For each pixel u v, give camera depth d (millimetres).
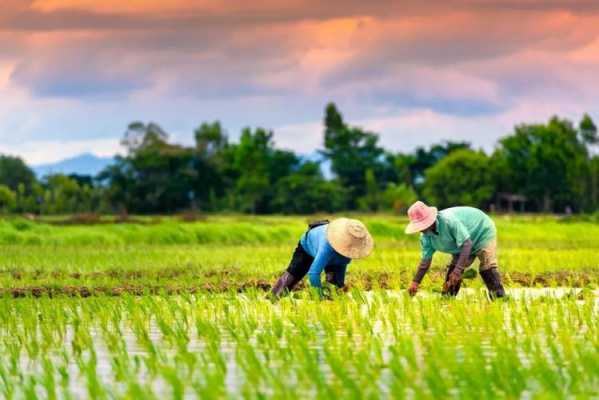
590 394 18594
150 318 29219
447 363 20859
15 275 45375
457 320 26781
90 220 121938
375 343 22578
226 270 46781
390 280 39000
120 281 41906
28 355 23875
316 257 31516
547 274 43594
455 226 31469
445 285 31750
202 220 138875
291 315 28547
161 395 19219
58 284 40469
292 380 20109
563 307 30031
